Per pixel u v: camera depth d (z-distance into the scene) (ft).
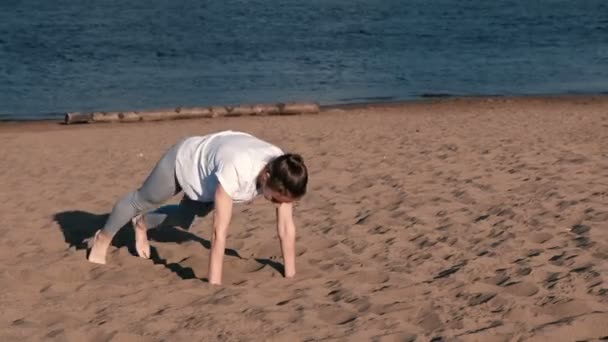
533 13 142.00
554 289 16.47
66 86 76.48
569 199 24.48
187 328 15.58
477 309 15.75
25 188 31.94
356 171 32.12
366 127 48.08
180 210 20.15
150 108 66.74
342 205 26.11
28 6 147.84
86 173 35.22
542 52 99.55
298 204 26.66
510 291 16.70
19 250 22.61
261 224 24.18
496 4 156.15
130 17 133.08
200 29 119.34
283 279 18.92
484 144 37.45
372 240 21.88
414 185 28.53
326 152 37.73
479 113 57.21
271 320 15.76
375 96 71.00
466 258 19.57
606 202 23.79
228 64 89.81
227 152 17.34
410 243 21.35
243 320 15.83
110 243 22.33
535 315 15.28
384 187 28.58
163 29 119.14
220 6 150.61
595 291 16.15
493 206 24.53
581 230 20.98
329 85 77.20
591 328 14.39
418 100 68.54
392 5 155.22
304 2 159.33
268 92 73.67
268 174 16.93
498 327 14.61
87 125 55.47
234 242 22.41
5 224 25.82
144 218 20.70
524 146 36.04
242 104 67.72
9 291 18.61
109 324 16.01
